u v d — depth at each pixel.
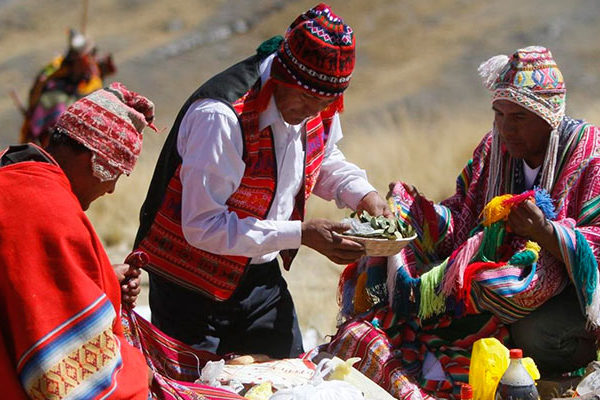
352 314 5.81
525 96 5.23
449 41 31.62
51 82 10.04
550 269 5.28
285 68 4.86
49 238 3.67
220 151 4.90
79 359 3.67
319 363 5.00
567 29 30.08
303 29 4.82
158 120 26.55
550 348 5.39
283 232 4.97
